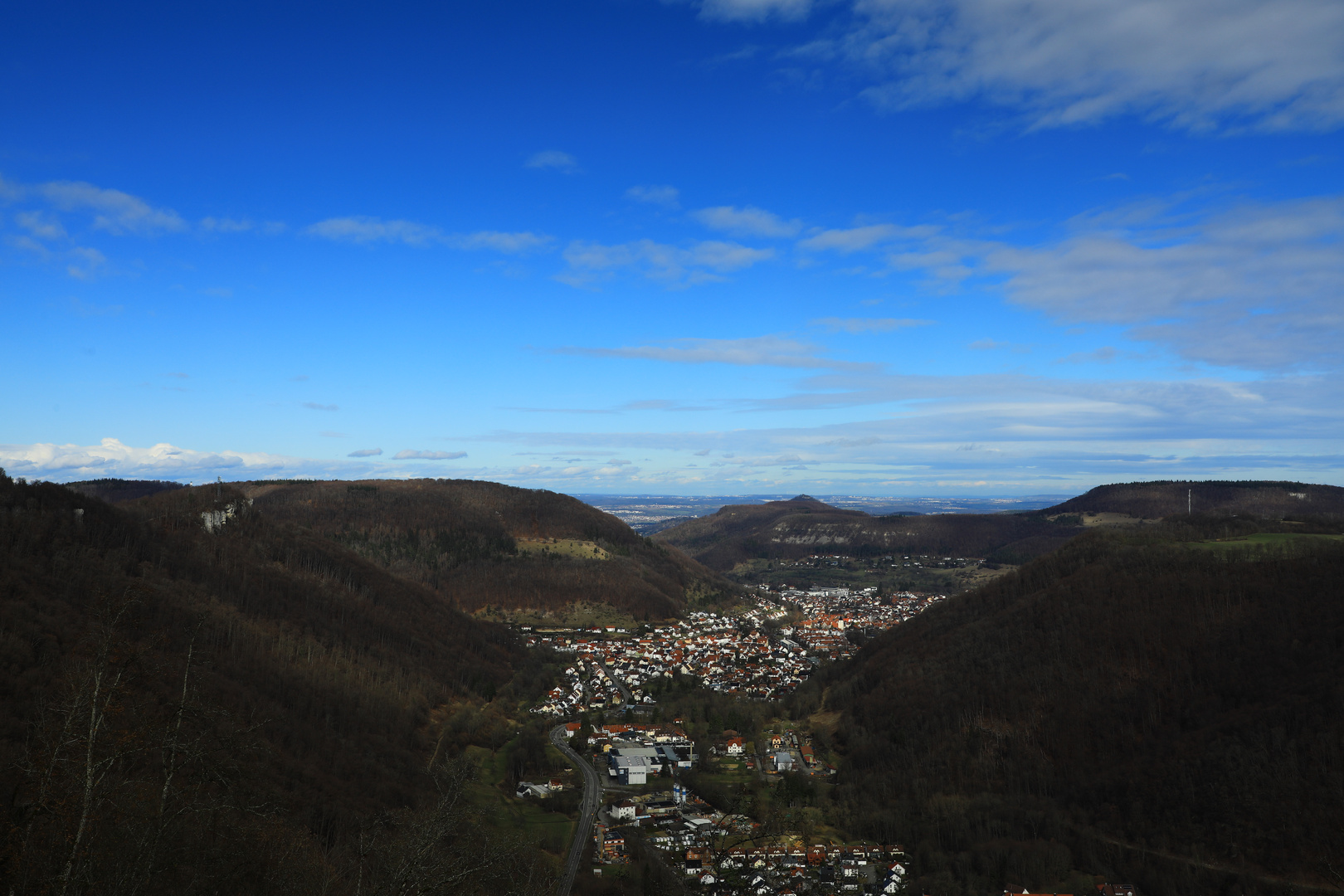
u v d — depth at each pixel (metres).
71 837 36.31
